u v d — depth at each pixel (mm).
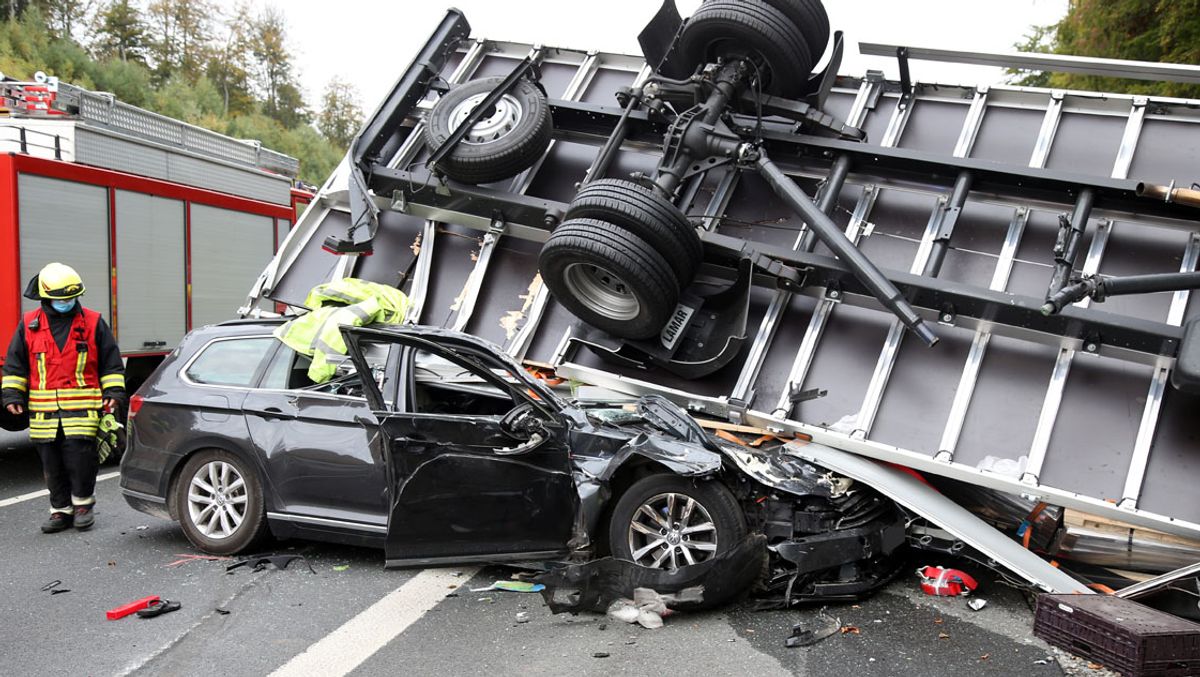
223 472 5805
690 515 5051
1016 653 4430
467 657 4273
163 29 58594
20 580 5348
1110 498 5441
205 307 10750
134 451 6016
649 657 4293
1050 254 6387
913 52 7051
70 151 8781
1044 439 5688
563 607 4711
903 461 5867
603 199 6285
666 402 5883
